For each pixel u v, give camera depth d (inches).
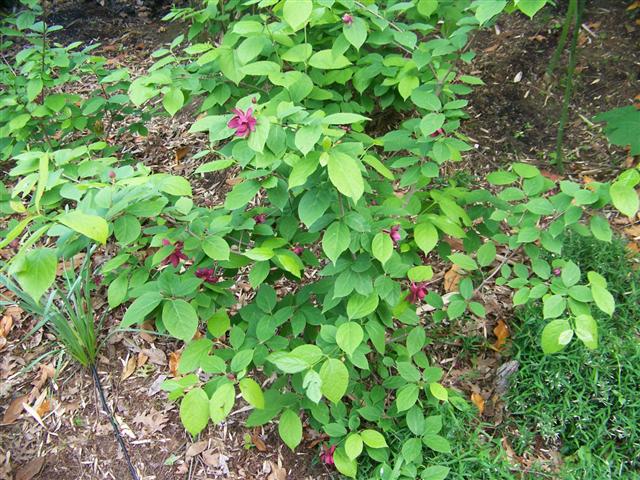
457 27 104.0
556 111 140.8
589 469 81.7
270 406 78.8
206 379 101.9
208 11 112.1
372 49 114.7
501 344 101.2
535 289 72.4
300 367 61.7
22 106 114.3
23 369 101.1
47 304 92.5
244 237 76.9
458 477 80.2
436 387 75.9
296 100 73.5
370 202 87.0
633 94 136.9
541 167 130.6
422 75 94.5
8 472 92.9
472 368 100.1
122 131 129.8
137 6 219.8
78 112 120.0
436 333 104.4
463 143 78.0
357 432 79.0
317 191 63.2
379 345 71.6
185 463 92.7
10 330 113.5
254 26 78.6
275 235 79.9
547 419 88.0
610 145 131.3
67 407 101.0
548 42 152.8
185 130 158.1
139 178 61.2
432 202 92.2
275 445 93.9
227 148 77.7
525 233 75.9
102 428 97.8
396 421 87.9
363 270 67.1
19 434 97.9
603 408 86.2
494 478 80.4
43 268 48.4
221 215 74.4
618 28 150.1
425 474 75.5
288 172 67.4
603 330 91.2
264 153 58.5
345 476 86.4
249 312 81.5
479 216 89.4
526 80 147.3
